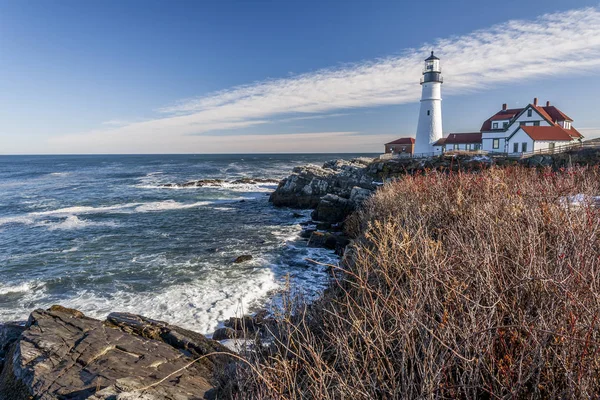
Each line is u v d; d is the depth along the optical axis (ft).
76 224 72.49
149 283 39.22
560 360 7.47
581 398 6.86
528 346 7.93
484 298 9.86
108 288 38.11
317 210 76.38
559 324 8.14
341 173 117.60
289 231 65.87
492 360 7.93
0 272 43.68
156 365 16.61
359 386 9.09
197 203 104.22
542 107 149.07
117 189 141.59
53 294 36.99
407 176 40.73
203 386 15.21
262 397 9.87
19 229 67.67
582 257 9.68
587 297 8.37
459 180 26.11
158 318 30.50
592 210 13.85
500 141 140.46
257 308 31.50
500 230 13.32
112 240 59.11
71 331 18.86
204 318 30.04
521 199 17.37
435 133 157.38
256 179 170.60
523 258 11.07
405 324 9.14
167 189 142.00
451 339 8.91
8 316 32.30
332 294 17.15
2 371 17.24
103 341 18.02
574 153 94.38
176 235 62.69
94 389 14.10
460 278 10.64
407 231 16.02
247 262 45.96
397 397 8.52
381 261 13.87
